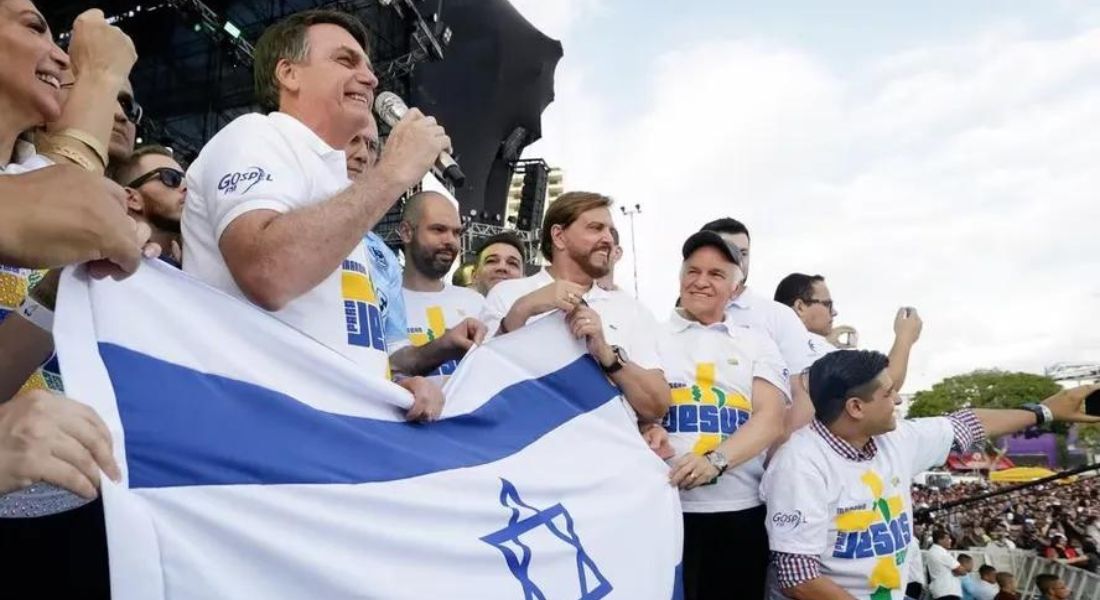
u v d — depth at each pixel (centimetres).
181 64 1451
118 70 205
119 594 107
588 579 199
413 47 1381
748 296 391
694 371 303
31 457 96
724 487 298
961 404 7038
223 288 164
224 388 140
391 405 176
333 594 136
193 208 175
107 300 130
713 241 321
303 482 141
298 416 149
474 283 521
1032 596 1059
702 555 296
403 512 158
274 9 1329
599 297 295
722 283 317
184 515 124
